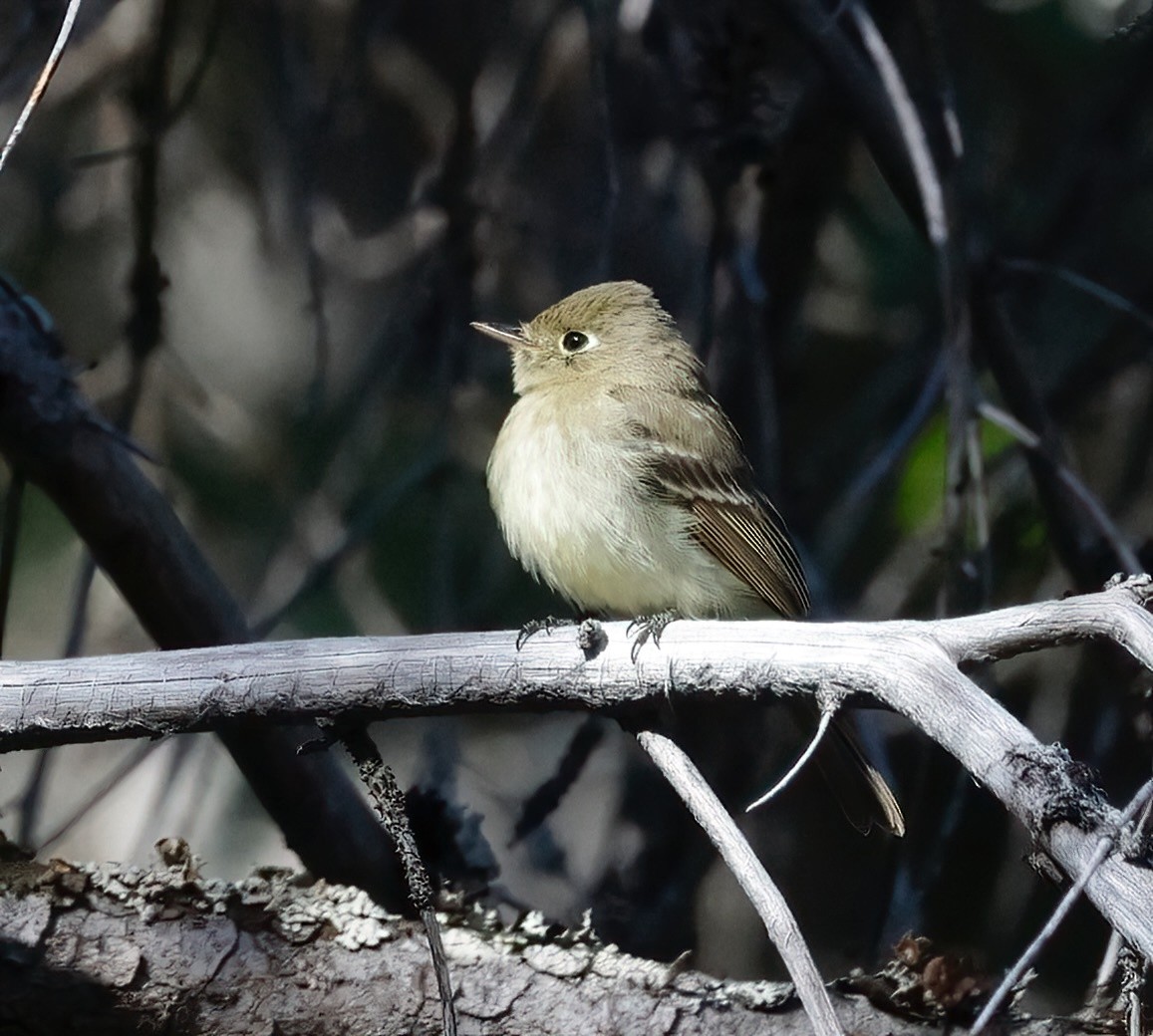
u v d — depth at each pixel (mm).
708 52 10891
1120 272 12922
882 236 13016
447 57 13156
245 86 13367
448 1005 6660
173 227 13328
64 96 12883
